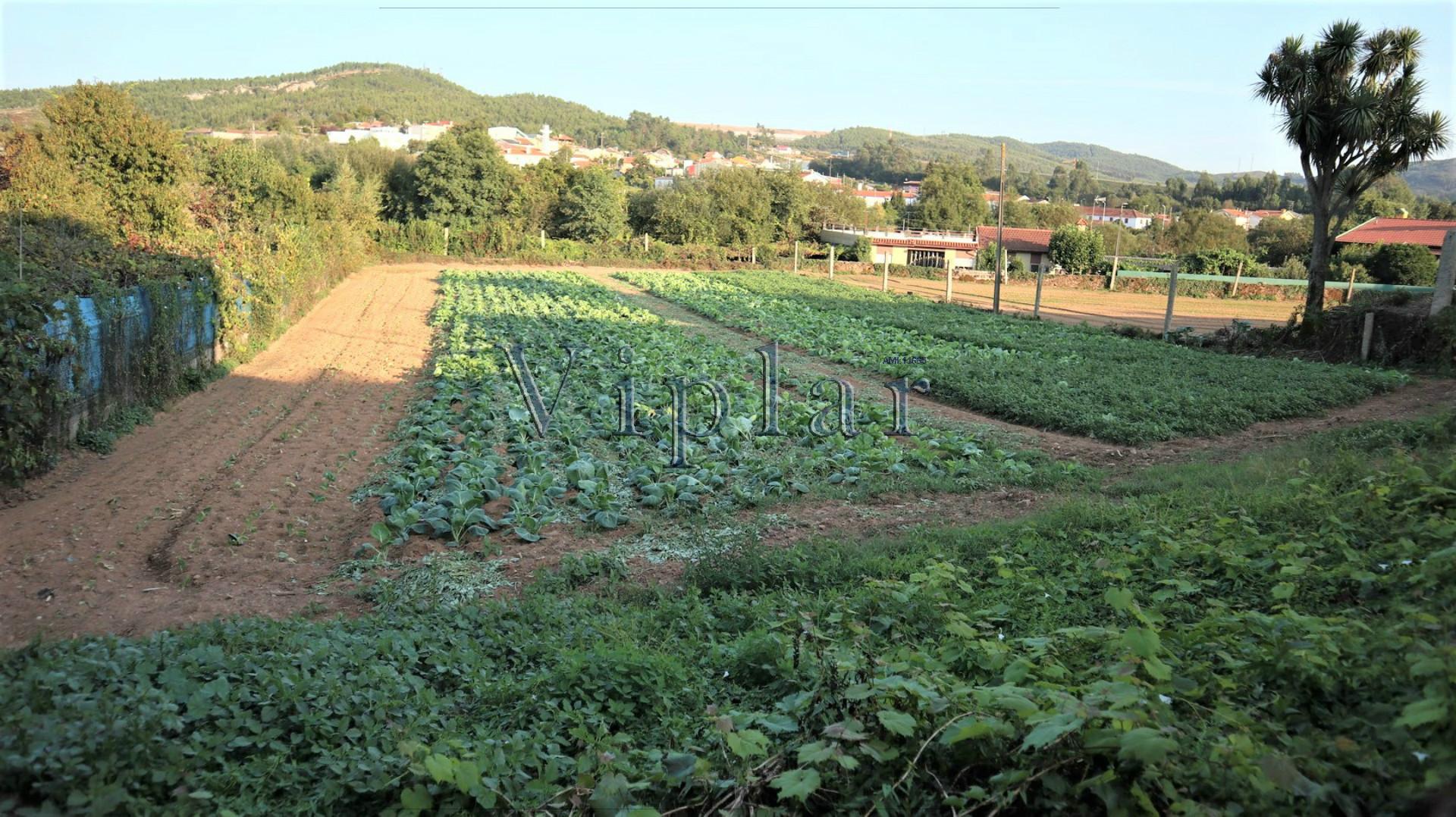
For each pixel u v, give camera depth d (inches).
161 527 411.8
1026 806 154.9
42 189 904.9
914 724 166.2
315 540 411.8
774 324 1210.0
